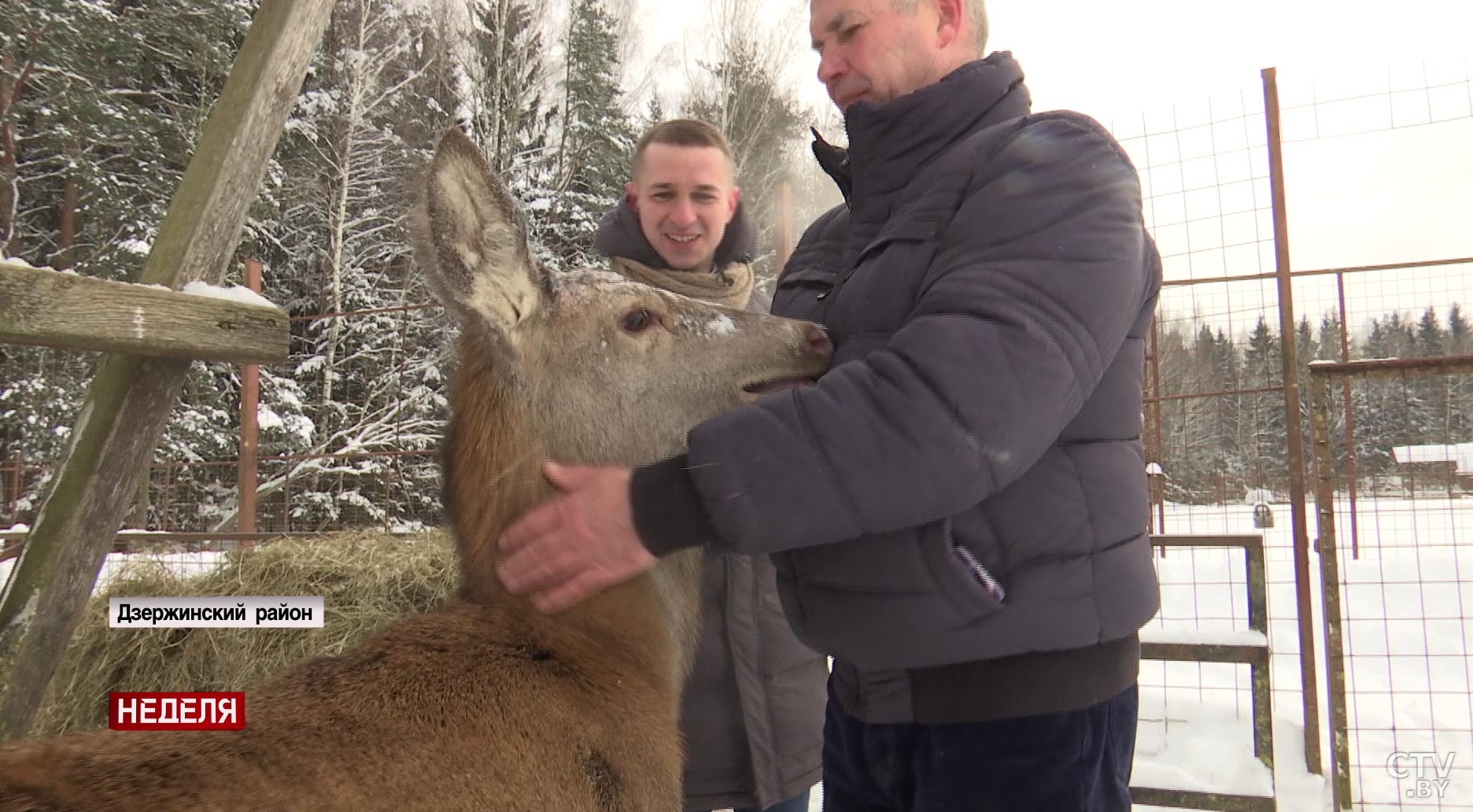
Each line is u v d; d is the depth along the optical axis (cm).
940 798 179
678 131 321
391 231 1811
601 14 2373
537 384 204
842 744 217
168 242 269
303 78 293
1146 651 402
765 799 280
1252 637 394
